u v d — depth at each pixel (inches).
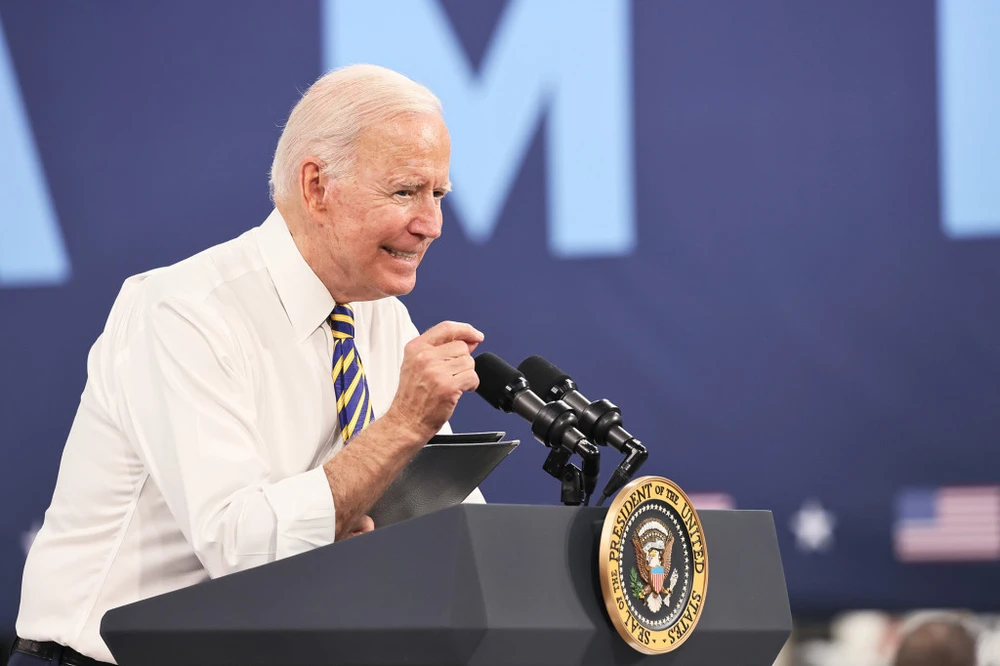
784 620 206.8
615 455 515.2
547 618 173.2
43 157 538.3
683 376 519.2
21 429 527.5
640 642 181.2
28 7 543.8
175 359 239.0
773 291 519.2
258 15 542.0
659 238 523.8
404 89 260.4
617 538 182.1
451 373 219.9
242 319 259.9
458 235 528.7
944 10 519.2
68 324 532.1
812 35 524.7
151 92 541.0
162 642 193.8
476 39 533.3
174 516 230.2
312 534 213.8
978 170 514.9
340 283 269.3
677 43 528.4
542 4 532.7
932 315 513.3
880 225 517.3
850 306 516.1
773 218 521.0
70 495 256.4
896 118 519.2
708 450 516.4
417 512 248.1
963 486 507.8
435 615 167.9
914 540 506.6
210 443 230.5
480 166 530.0
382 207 255.9
